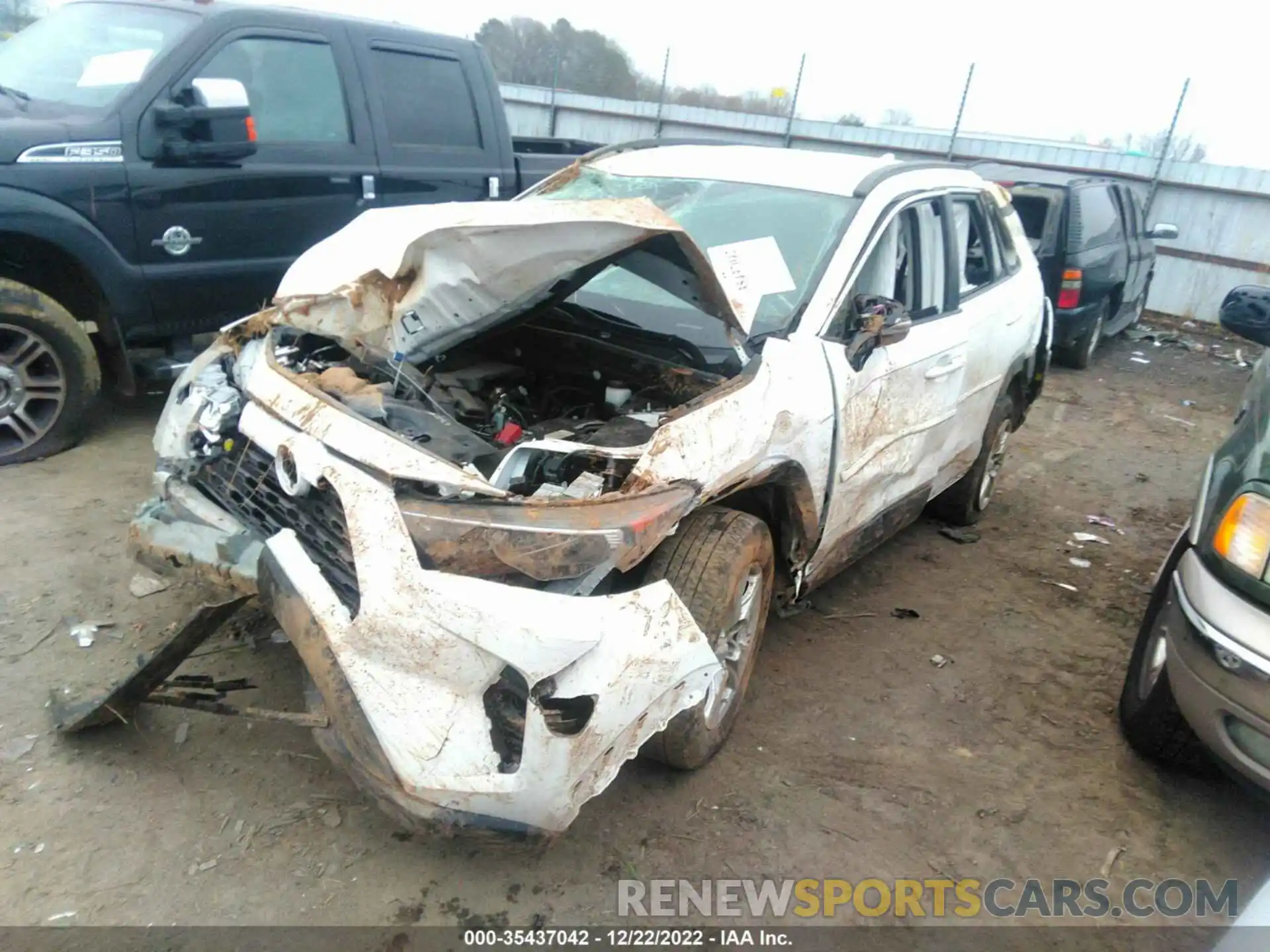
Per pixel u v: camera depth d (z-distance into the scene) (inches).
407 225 120.7
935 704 144.1
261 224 201.3
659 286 129.0
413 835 104.2
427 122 232.5
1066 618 178.4
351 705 86.8
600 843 107.2
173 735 114.0
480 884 99.6
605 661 88.8
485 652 86.2
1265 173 498.3
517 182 257.0
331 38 212.1
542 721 86.0
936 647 161.5
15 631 128.3
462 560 87.7
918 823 117.8
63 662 123.6
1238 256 517.3
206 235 193.2
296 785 108.9
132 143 180.1
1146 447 302.0
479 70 245.4
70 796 102.9
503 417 124.2
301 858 99.3
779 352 124.5
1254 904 84.0
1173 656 114.1
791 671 147.4
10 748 108.3
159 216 185.3
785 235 146.3
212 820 102.6
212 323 201.9
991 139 582.2
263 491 107.0
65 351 179.9
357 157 215.9
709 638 108.3
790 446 121.0
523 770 86.4
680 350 131.7
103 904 90.7
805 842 111.7
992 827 118.9
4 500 164.1
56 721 110.3
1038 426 311.0
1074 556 208.7
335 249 128.5
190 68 188.5
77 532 155.9
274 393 107.0
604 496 95.3
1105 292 376.5
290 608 92.0
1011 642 166.6
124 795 104.2
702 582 109.4
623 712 90.4
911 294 159.3
